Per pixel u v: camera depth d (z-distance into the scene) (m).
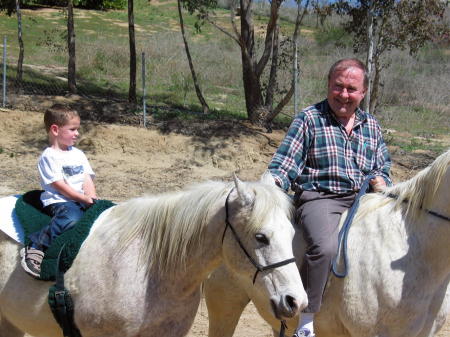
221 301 4.50
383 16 13.60
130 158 11.70
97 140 11.90
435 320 3.98
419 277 3.78
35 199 3.88
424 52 25.02
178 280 3.48
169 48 21.62
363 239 3.95
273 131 13.58
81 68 18.30
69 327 3.53
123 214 3.65
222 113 14.56
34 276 3.54
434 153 13.44
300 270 4.04
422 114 17.28
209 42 24.30
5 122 12.09
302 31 26.22
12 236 3.71
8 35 21.95
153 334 3.50
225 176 11.41
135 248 3.50
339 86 4.01
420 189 3.88
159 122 13.00
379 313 3.79
